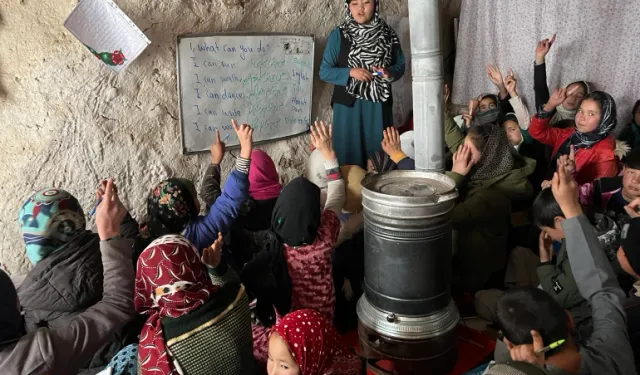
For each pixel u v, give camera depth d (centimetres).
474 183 254
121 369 159
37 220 166
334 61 339
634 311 172
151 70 275
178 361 136
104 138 264
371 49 330
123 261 156
